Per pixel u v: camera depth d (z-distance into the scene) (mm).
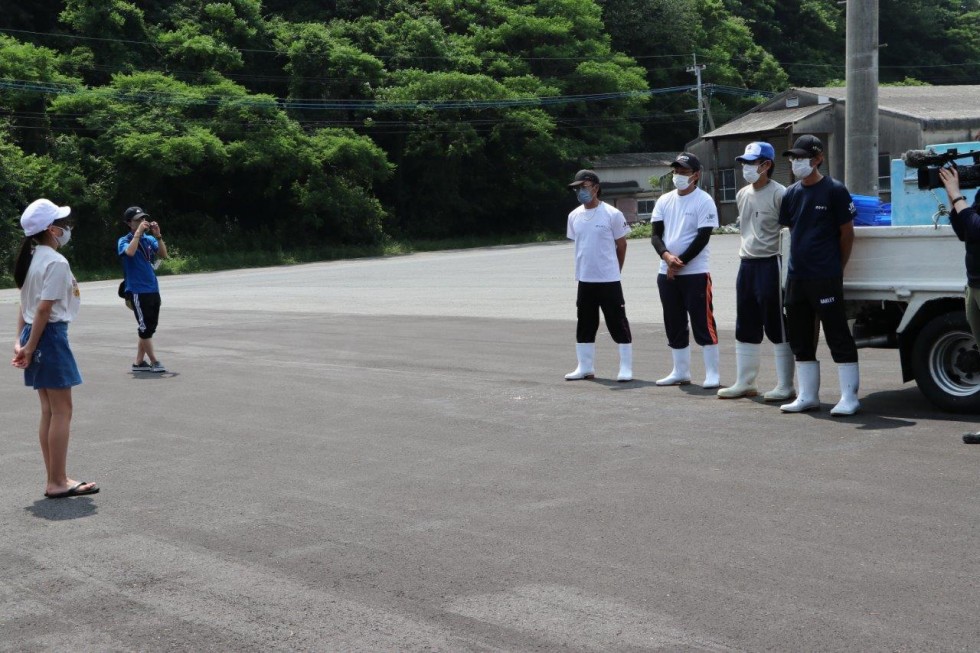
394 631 4070
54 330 6312
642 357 11711
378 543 5191
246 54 57781
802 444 6914
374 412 8867
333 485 6395
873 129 12133
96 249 47344
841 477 6012
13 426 8820
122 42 53312
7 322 20141
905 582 4340
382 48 62500
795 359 8188
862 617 4000
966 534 4910
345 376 11039
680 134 78812
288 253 52844
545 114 62344
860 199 8375
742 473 6227
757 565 4621
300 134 53094
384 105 57531
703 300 9305
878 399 8461
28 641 4125
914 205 7758
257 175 53250
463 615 4199
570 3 68312
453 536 5250
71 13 52969
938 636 3805
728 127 48656
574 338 13625
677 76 77438
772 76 81375
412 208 62375
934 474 5980
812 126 44281
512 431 7828
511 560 4844
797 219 7816
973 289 6820
